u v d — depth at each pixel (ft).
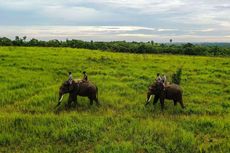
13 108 51.08
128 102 55.52
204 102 58.80
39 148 35.96
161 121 44.65
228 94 65.87
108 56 122.42
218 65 114.32
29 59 99.50
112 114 48.44
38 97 55.88
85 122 42.93
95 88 53.36
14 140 37.42
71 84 51.16
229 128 42.83
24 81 68.90
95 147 35.50
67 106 51.96
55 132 39.37
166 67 101.30
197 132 41.93
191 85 73.46
